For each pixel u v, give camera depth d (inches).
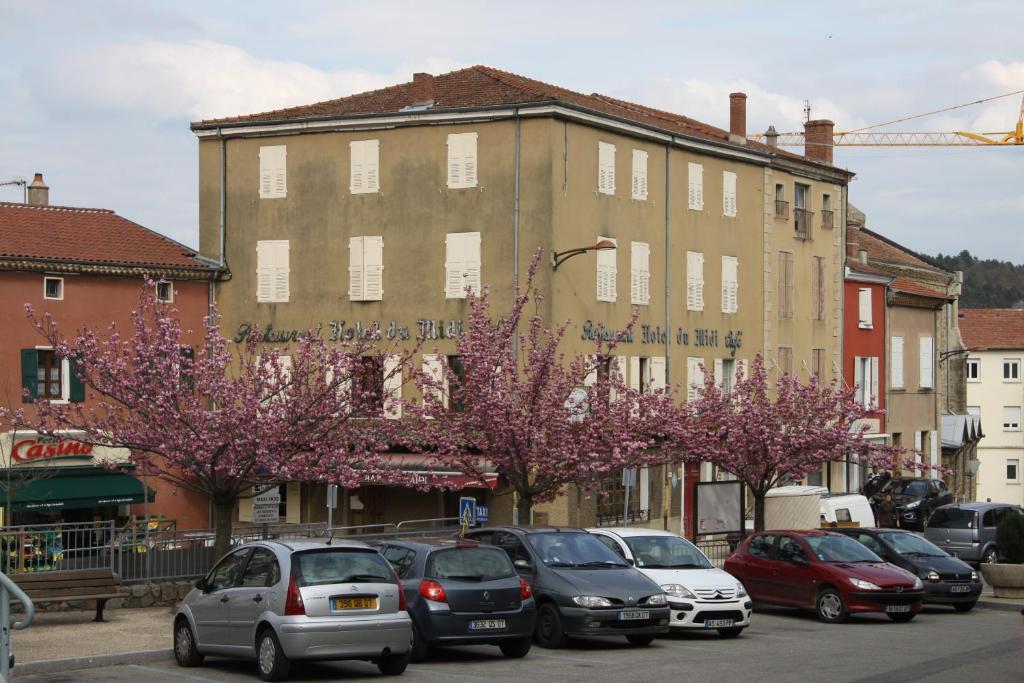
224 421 1063.6
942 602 1164.5
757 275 1934.1
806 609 1101.7
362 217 1627.7
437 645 797.9
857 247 2304.4
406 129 1609.3
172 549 1040.2
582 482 1232.2
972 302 7431.1
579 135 1583.4
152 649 802.8
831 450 1448.1
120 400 1090.1
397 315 1605.6
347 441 1171.9
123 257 1568.7
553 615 866.1
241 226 1688.0
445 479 1432.1
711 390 1515.7
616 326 1637.6
